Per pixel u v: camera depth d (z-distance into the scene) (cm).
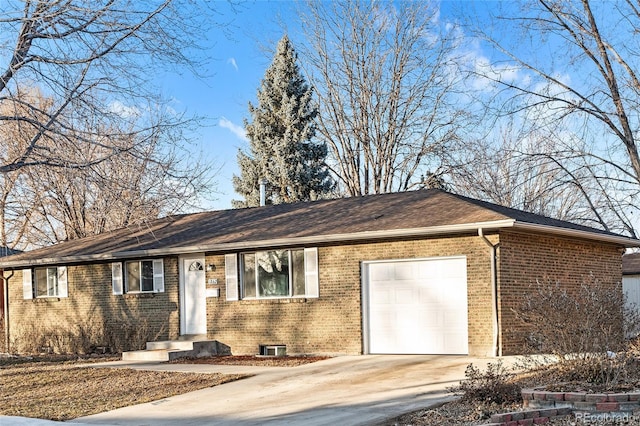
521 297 1786
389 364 1675
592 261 2144
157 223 2631
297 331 2027
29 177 1822
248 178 4269
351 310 1941
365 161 3994
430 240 1839
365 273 1939
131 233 2553
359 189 4028
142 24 1582
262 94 4238
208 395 1425
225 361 1950
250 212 2519
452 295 1816
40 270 2594
